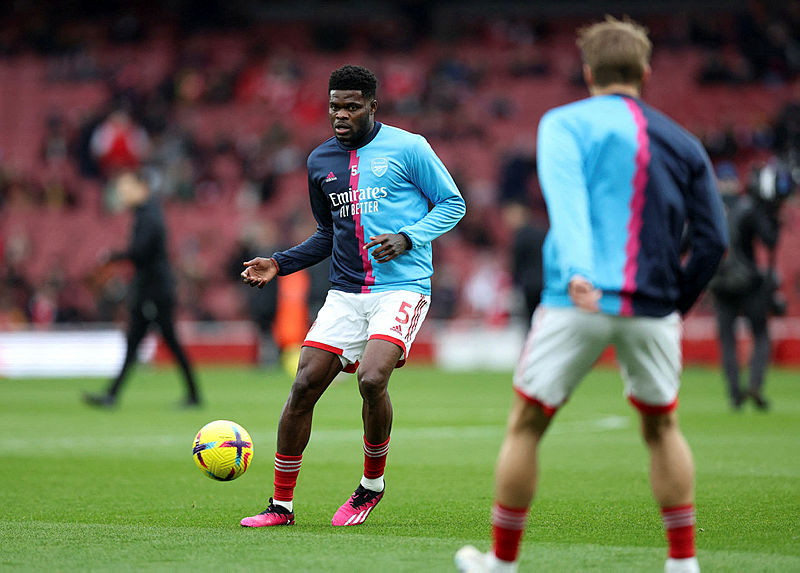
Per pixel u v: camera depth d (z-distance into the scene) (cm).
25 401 5503
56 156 12038
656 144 1434
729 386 4441
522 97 12450
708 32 12812
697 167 1455
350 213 2042
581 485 2541
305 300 7881
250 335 9031
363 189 2033
